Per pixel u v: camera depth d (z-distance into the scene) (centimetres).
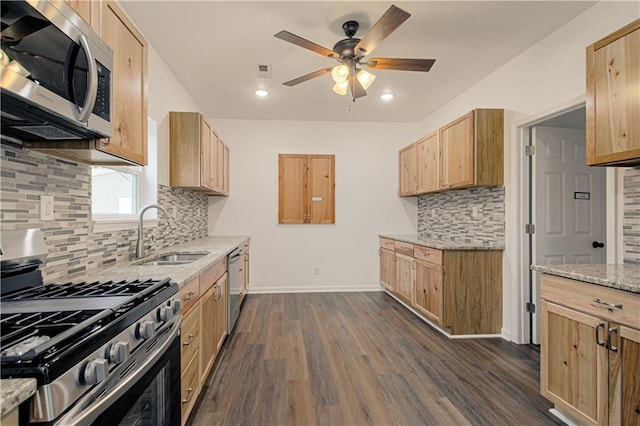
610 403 151
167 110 305
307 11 225
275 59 293
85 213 177
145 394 114
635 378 142
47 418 69
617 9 206
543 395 192
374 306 410
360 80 257
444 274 306
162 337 126
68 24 105
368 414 189
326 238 490
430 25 242
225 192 433
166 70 302
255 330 323
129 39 163
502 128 307
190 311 177
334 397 207
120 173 248
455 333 307
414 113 455
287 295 464
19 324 88
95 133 126
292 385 221
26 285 128
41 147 135
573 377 171
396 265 426
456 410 193
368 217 497
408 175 456
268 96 386
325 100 399
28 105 94
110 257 204
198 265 200
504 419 185
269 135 482
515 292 294
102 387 86
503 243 309
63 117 105
